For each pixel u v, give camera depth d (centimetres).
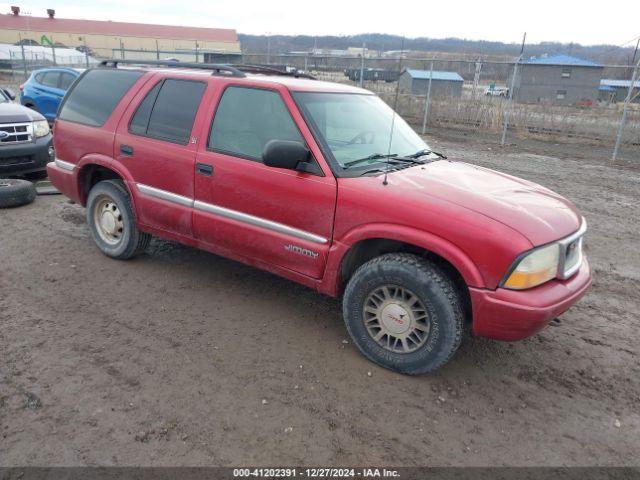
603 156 1382
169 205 433
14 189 648
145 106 452
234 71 412
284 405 307
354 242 338
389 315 338
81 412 290
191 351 357
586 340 405
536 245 296
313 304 436
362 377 338
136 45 7338
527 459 276
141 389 313
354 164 361
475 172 400
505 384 342
